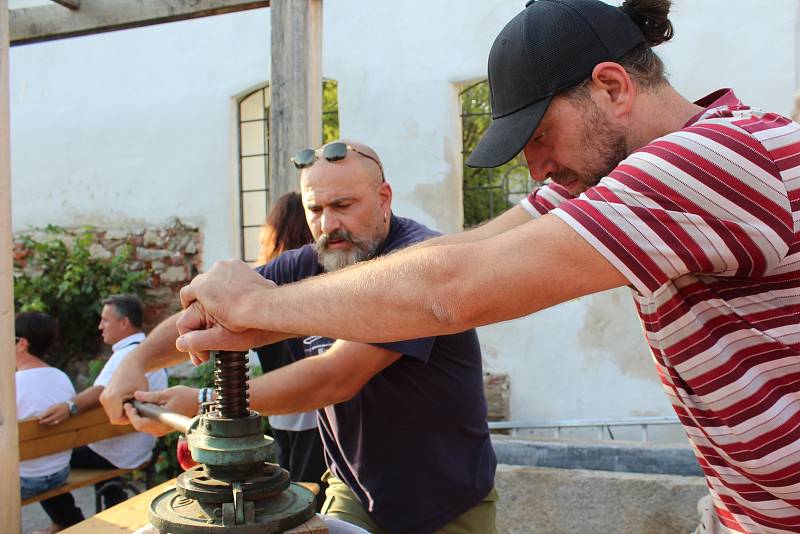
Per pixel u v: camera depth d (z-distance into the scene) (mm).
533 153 1481
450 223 6469
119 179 7465
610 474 3859
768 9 5668
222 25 7082
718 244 1203
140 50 7352
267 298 1395
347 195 2342
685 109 1430
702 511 1773
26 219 7746
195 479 1371
